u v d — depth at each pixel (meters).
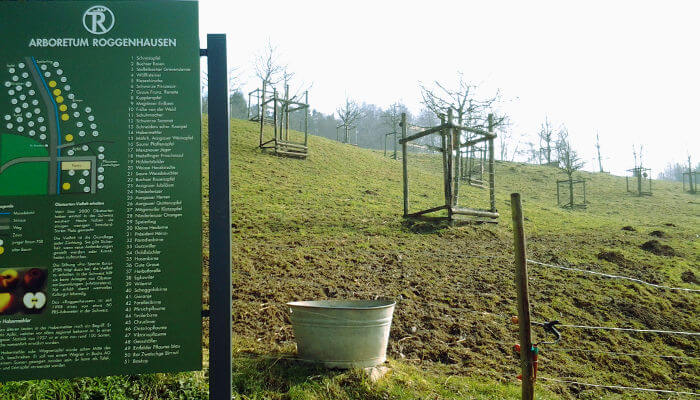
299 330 4.84
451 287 7.88
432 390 4.72
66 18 3.36
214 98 3.47
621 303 7.61
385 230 11.34
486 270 8.78
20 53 3.31
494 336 6.36
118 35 3.39
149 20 3.43
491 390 4.88
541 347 6.29
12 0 3.34
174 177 3.34
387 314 4.91
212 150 3.44
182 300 3.29
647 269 9.37
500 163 35.38
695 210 23.78
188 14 3.46
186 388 4.17
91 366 3.21
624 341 6.59
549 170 34.38
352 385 4.50
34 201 3.23
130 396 4.04
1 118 3.26
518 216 3.86
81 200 3.26
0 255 3.18
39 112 3.29
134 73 3.38
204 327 5.94
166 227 3.31
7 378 3.13
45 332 3.17
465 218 12.52
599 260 9.83
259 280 7.52
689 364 6.13
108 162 3.30
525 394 3.77
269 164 18.12
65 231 3.23
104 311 3.23
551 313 7.16
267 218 11.52
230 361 3.36
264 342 5.57
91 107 3.32
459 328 6.43
